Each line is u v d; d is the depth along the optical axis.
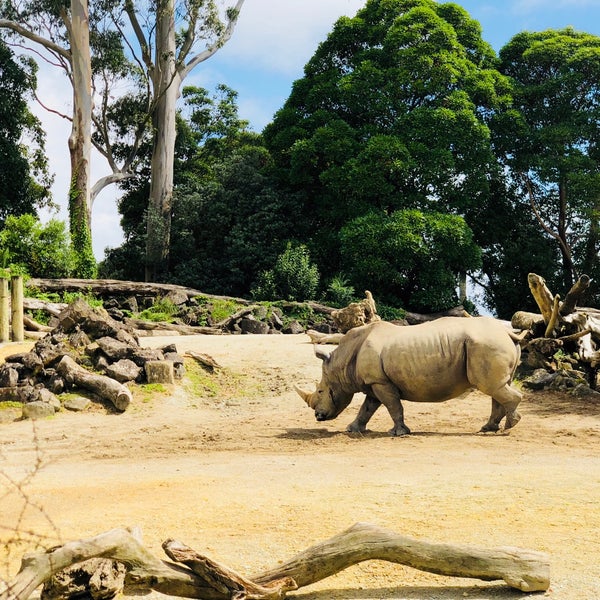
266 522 7.76
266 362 20.58
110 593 5.66
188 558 5.62
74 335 19.20
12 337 22.94
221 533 7.42
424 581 6.04
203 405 17.72
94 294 34.31
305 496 8.82
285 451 12.52
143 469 11.18
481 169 39.62
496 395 13.36
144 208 49.12
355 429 14.09
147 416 16.27
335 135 39.84
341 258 40.19
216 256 42.28
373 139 38.22
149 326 28.84
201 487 9.59
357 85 40.78
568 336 17.77
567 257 43.00
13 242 36.91
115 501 8.97
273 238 40.66
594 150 42.22
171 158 45.62
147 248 42.41
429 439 13.04
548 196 43.81
